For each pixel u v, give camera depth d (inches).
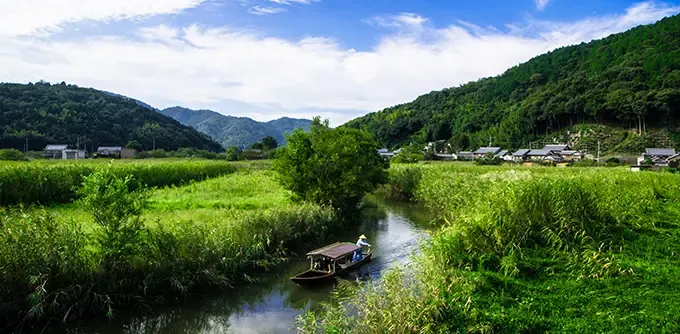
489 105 6461.6
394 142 6530.5
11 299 445.1
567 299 400.8
